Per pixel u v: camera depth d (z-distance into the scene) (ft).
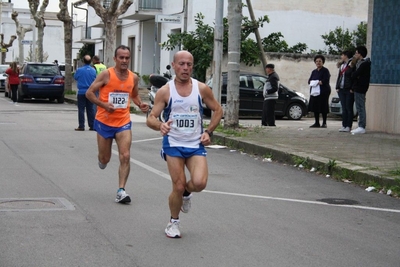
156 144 49.08
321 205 28.60
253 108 78.28
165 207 27.09
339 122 75.61
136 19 134.00
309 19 106.52
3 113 76.54
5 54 243.19
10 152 42.52
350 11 108.37
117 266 18.97
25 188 30.37
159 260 19.70
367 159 38.32
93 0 94.17
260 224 24.67
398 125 53.57
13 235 21.98
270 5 104.78
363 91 53.47
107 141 28.89
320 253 20.97
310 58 93.35
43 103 100.22
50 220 24.26
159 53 128.98
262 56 91.15
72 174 34.60
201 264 19.39
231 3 54.08
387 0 55.31
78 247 20.81
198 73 90.99
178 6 114.83
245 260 19.93
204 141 21.81
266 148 43.14
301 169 38.42
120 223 24.18
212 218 25.44
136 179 33.68
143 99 107.96
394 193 31.01
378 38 56.44
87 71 57.06
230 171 37.37
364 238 23.12
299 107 79.46
